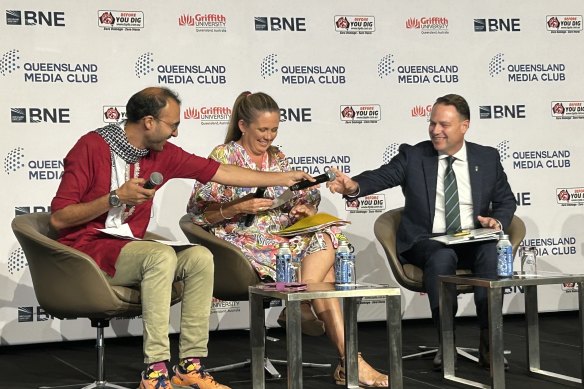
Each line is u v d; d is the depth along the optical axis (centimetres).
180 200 524
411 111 556
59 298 347
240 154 411
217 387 357
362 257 552
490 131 566
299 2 541
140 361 458
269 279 391
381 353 469
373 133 551
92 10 509
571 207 575
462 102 439
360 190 433
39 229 365
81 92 507
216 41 528
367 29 550
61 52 504
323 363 439
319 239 389
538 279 364
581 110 577
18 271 499
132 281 346
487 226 423
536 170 571
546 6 573
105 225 358
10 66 496
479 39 564
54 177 503
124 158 356
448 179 441
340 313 378
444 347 395
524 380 388
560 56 575
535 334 405
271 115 406
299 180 396
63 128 504
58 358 473
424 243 427
